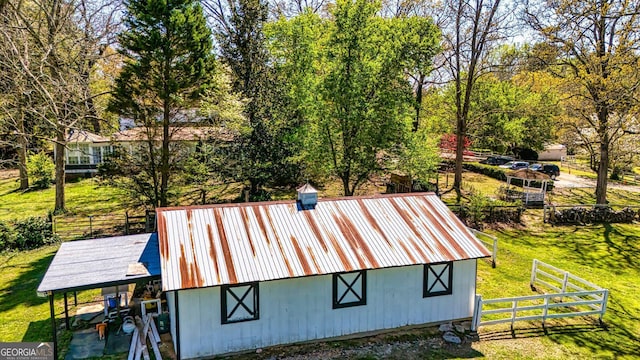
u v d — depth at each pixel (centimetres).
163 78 2014
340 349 1120
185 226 1155
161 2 1905
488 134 4078
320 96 2325
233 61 2464
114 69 2794
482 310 1285
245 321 1074
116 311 1240
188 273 1006
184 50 2023
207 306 1035
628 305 1491
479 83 3775
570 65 2542
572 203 2889
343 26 2233
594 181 3903
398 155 2467
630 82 1859
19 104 1897
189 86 2080
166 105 2064
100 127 2905
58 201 2380
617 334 1279
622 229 2392
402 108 2400
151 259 1188
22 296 1398
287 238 1172
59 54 1981
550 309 1415
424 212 1377
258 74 2467
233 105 2184
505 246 2059
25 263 1689
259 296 1077
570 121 2698
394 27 2381
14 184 3194
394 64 2288
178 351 1027
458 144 3000
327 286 1136
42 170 3083
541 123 4053
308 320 1132
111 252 1234
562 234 2278
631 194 3288
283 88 2478
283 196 2728
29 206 2556
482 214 2355
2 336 1148
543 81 2706
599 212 2530
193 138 2414
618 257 1975
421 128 3262
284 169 2480
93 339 1122
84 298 1382
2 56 1722
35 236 1884
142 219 2216
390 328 1211
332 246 1167
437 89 4081
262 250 1114
